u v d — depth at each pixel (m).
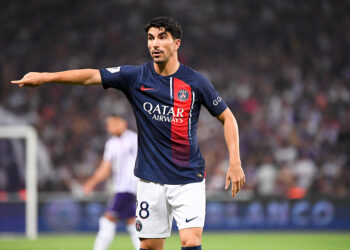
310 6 83.19
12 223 47.38
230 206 49.59
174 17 82.81
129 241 39.91
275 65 76.62
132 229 28.20
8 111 68.31
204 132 64.69
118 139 28.42
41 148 62.56
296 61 77.31
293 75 75.00
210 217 49.41
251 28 81.75
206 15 83.00
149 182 15.44
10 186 56.84
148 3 83.62
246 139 64.50
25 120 67.50
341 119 67.88
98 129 66.38
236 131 15.48
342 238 42.47
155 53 14.91
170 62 15.23
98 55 78.00
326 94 71.81
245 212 49.69
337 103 70.81
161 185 15.34
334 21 82.06
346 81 74.88
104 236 27.70
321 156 62.28
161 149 15.27
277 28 81.50
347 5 82.81
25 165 57.12
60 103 68.69
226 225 49.44
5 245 36.56
